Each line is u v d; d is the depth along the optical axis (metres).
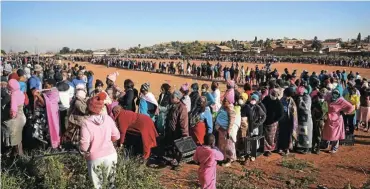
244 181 8.00
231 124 8.83
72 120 6.87
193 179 7.90
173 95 8.78
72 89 9.65
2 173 6.08
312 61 84.31
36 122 8.02
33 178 6.18
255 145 9.34
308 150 10.59
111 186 5.48
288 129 10.21
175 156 8.52
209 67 40.88
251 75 34.47
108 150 5.39
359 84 16.23
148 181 6.29
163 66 51.88
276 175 8.51
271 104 9.78
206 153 6.77
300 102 10.34
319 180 8.31
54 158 6.73
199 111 8.91
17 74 9.02
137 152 8.38
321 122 10.53
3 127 7.29
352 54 120.00
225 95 10.18
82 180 5.84
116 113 8.20
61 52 190.38
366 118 13.53
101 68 62.72
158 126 9.42
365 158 10.19
